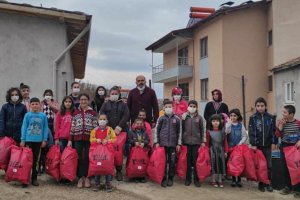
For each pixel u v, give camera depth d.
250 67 24.70
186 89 31.20
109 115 8.34
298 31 21.36
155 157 8.00
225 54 24.36
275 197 7.48
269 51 24.67
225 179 8.87
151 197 7.23
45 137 7.80
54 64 11.17
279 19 21.77
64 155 7.77
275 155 8.56
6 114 7.89
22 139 7.63
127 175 8.23
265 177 7.91
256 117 8.17
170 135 8.16
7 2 10.48
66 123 8.12
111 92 8.35
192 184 8.34
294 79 17.47
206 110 9.09
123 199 7.05
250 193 7.75
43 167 8.69
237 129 8.34
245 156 8.05
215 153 8.27
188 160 8.26
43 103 8.85
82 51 16.88
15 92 7.93
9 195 6.98
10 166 7.45
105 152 7.46
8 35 10.95
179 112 8.83
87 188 7.73
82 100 7.92
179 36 28.42
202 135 8.23
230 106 24.27
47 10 10.83
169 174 8.20
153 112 8.94
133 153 8.20
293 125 7.77
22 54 11.04
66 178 7.77
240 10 24.58
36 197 6.94
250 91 24.64
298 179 7.47
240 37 24.62
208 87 26.59
